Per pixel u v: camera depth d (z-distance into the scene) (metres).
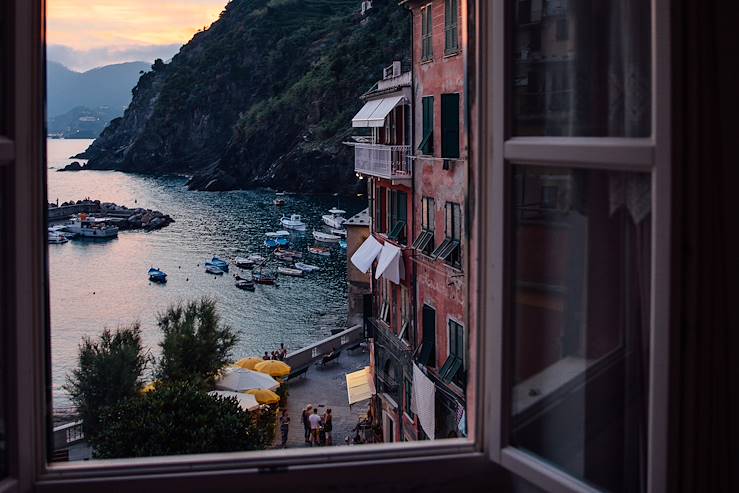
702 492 1.62
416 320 18.86
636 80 1.73
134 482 1.87
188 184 127.56
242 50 156.00
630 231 1.76
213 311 23.62
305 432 22.47
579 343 1.94
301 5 160.38
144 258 70.06
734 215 1.63
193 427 13.50
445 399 16.45
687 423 1.60
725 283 1.63
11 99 1.76
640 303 1.75
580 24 1.89
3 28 1.76
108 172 161.50
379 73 117.44
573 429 1.96
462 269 15.73
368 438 22.50
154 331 45.62
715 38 1.61
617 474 1.85
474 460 2.04
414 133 19.12
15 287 1.77
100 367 20.59
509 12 1.93
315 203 106.88
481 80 2.09
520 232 1.96
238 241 78.25
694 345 1.60
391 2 125.81
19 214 1.77
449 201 16.70
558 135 1.95
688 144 1.59
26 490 1.80
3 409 1.77
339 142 114.62
